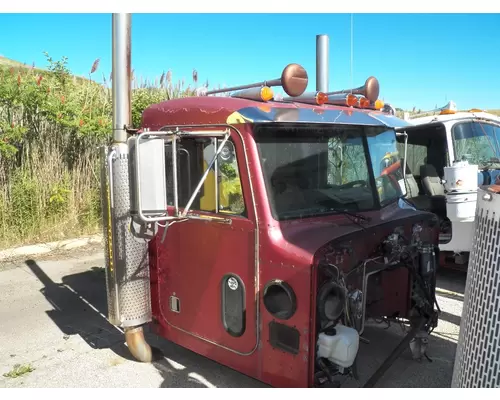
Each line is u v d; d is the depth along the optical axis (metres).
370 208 3.53
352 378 3.57
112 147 3.57
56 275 6.51
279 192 3.03
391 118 3.79
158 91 9.00
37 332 4.64
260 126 3.00
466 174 4.78
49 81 8.42
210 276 3.32
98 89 9.24
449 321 4.75
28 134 8.00
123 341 4.41
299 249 2.79
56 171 8.29
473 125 6.44
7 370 3.88
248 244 3.02
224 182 3.14
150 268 3.87
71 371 3.83
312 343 2.75
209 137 3.15
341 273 2.89
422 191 6.57
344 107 3.69
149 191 2.87
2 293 5.80
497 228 1.95
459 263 6.01
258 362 3.08
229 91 3.76
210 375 3.71
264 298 2.95
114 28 3.52
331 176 3.38
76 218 8.39
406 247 3.38
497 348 1.94
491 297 1.97
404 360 3.90
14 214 7.80
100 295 5.74
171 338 3.76
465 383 2.12
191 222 3.40
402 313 3.85
